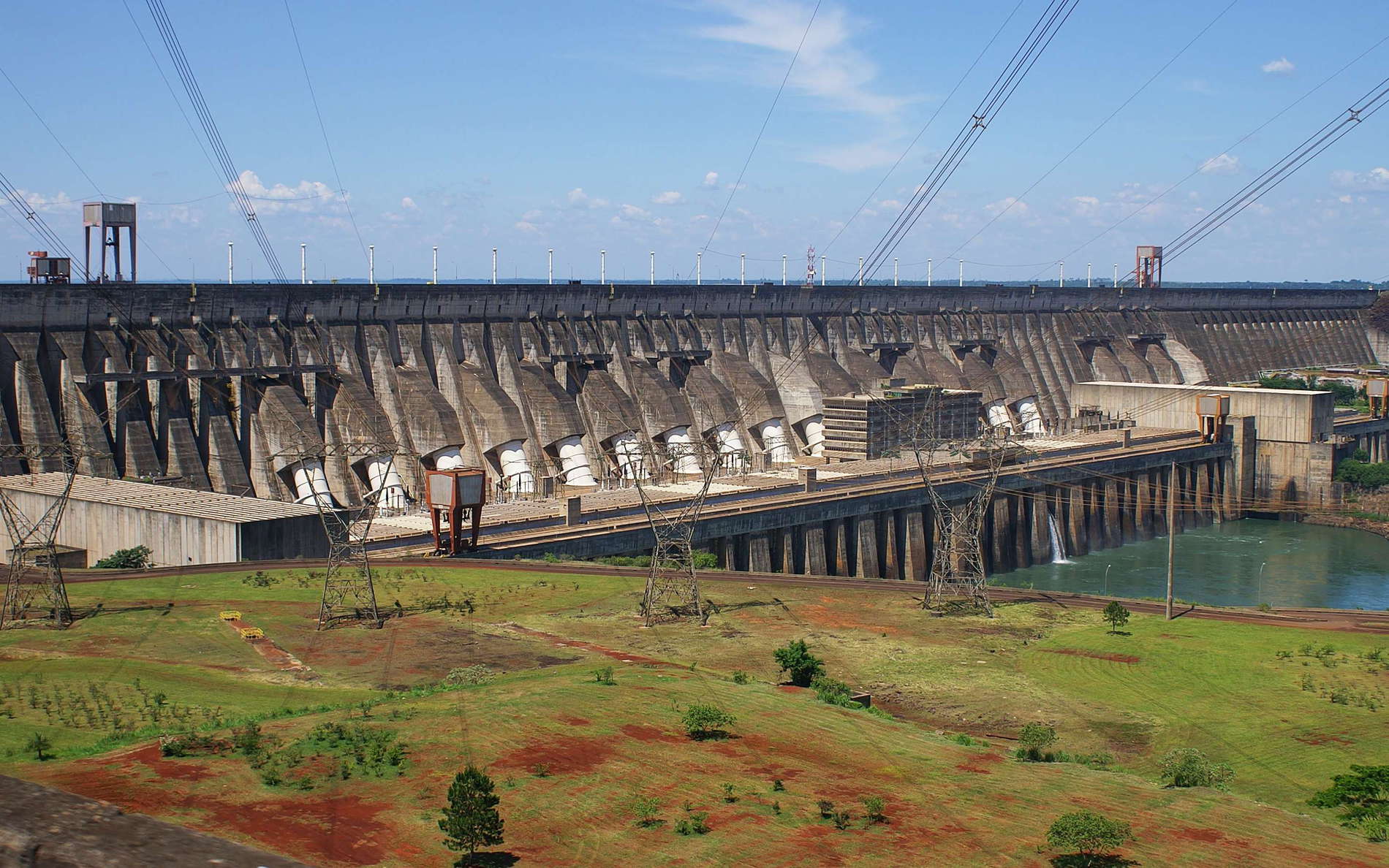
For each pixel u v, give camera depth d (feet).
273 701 297.33
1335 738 314.96
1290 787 278.05
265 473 601.21
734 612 447.01
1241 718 332.39
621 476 600.80
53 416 548.72
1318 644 414.00
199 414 597.52
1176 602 502.79
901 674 373.20
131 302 590.55
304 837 199.93
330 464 611.06
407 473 638.53
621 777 239.71
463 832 194.80
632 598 450.71
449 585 447.83
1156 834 226.58
